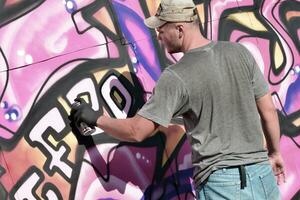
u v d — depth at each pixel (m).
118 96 3.65
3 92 3.28
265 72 4.29
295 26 4.52
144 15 3.87
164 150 3.78
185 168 3.85
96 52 3.61
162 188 3.74
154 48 3.86
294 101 4.40
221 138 3.14
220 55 3.16
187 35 3.17
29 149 3.33
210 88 3.10
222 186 3.12
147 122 3.07
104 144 3.56
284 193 4.27
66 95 3.47
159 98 3.06
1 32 3.31
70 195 3.42
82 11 3.61
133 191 3.62
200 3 4.09
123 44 3.73
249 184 3.14
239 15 4.26
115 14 3.73
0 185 3.22
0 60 3.29
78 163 3.46
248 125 3.18
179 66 3.10
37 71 3.39
